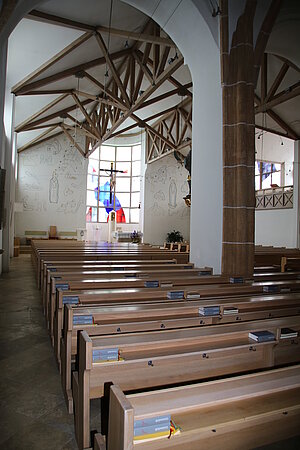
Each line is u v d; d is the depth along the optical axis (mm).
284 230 13211
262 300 2939
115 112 12039
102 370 1892
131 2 5629
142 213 18812
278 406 1509
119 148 20219
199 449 1447
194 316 2590
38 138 15984
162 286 3617
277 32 6117
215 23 5094
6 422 2299
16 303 5879
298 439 2115
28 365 3252
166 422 1251
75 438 2145
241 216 4867
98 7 6785
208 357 1985
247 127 4922
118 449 1167
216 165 5184
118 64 10688
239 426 1398
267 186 17141
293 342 2395
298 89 8250
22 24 6590
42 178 16984
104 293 3004
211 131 5328
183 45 5812
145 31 8445
